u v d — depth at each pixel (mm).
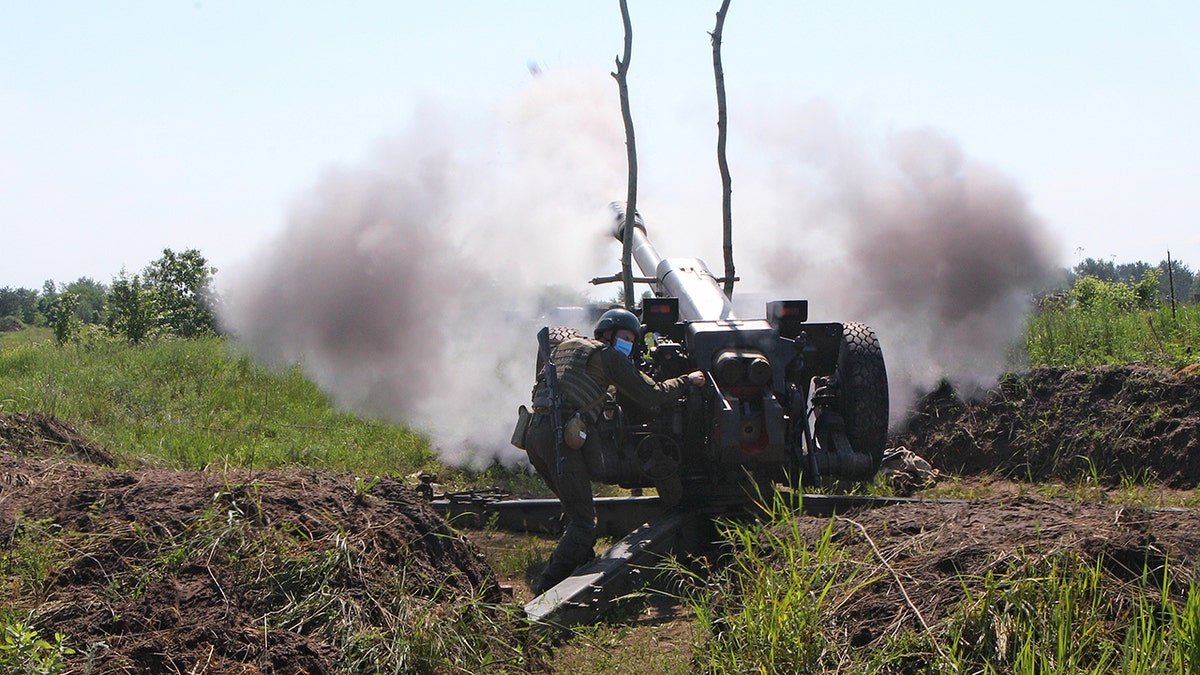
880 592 9508
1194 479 18656
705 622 9914
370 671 8953
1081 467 19906
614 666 10414
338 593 9508
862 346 16734
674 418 14992
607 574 12250
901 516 11047
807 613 9164
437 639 9359
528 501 16906
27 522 10305
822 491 16469
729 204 22750
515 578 14453
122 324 51781
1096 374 21328
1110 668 8273
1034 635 8516
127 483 11344
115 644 8570
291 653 8781
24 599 9102
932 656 8570
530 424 13750
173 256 54719
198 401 28406
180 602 9148
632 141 22328
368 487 11641
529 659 10219
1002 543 9727
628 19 22125
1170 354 23656
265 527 10219
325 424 26062
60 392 27266
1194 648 7996
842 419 16609
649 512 15883
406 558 10516
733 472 14969
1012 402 21719
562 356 13672
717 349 15062
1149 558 9344
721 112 22656
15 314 178625
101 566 9578
